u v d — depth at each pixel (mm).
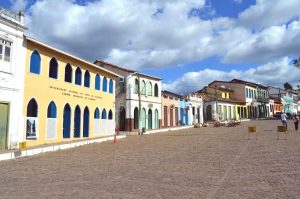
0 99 19391
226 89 68125
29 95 21766
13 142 20219
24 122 21250
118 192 9938
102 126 31406
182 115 50844
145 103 41594
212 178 11508
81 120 27781
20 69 20969
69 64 26344
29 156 19109
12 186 11188
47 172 13859
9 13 20047
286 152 16906
